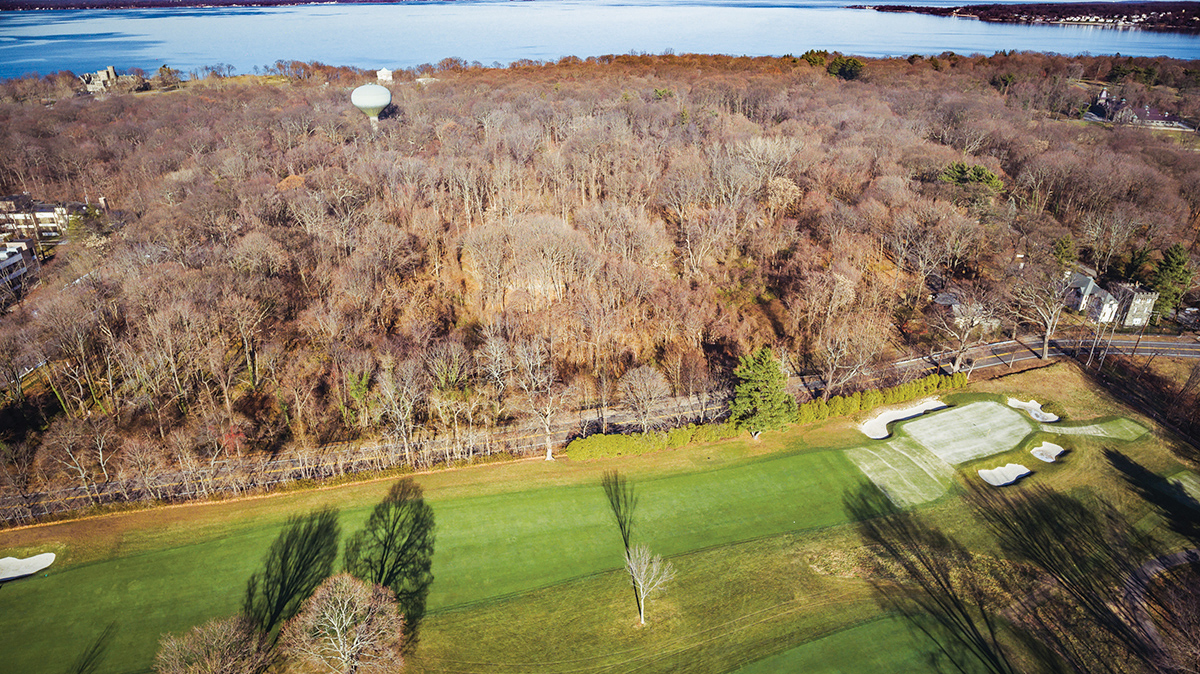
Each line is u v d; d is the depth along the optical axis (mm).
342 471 92688
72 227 144750
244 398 106500
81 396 102500
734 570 78312
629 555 75625
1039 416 107625
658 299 123438
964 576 77625
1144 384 114562
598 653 68188
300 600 73312
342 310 113062
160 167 183375
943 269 144500
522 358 105125
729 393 111375
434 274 134000
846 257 131125
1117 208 149625
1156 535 83438
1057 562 79688
